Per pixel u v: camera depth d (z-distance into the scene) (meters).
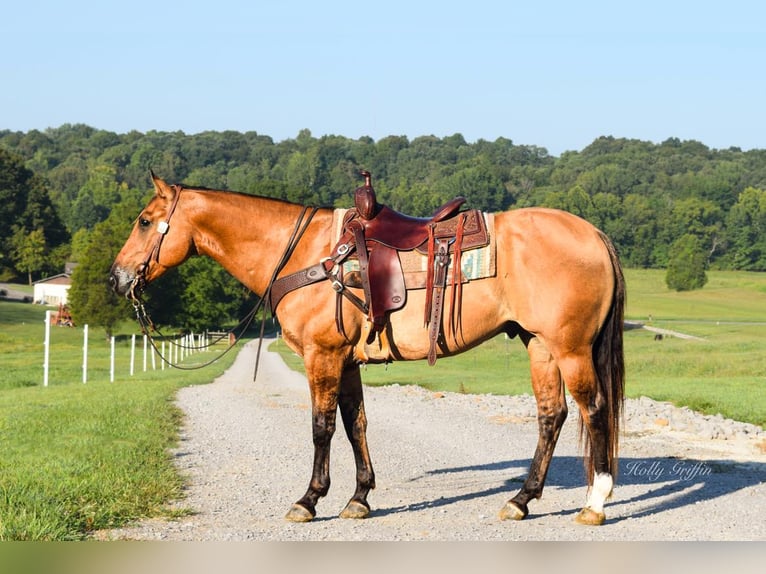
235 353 58.97
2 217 122.25
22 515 6.78
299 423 15.13
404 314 7.61
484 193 172.38
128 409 15.75
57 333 79.06
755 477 9.95
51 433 12.21
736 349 45.25
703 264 140.25
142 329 8.53
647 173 198.12
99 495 7.93
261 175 199.25
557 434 7.93
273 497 8.70
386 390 23.09
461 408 17.83
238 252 8.15
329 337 7.69
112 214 81.81
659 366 34.06
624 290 7.64
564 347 7.44
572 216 7.69
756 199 161.00
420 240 7.65
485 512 8.12
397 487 9.34
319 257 7.86
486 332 7.64
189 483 9.35
